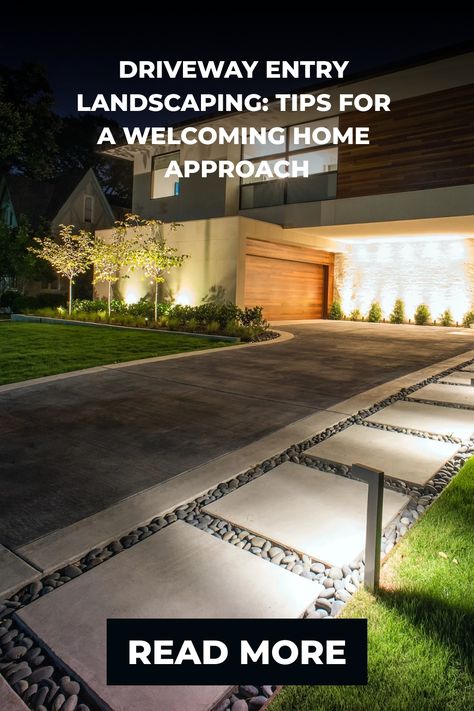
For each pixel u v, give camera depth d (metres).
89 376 7.33
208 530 2.96
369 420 5.23
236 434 4.79
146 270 15.25
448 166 13.63
